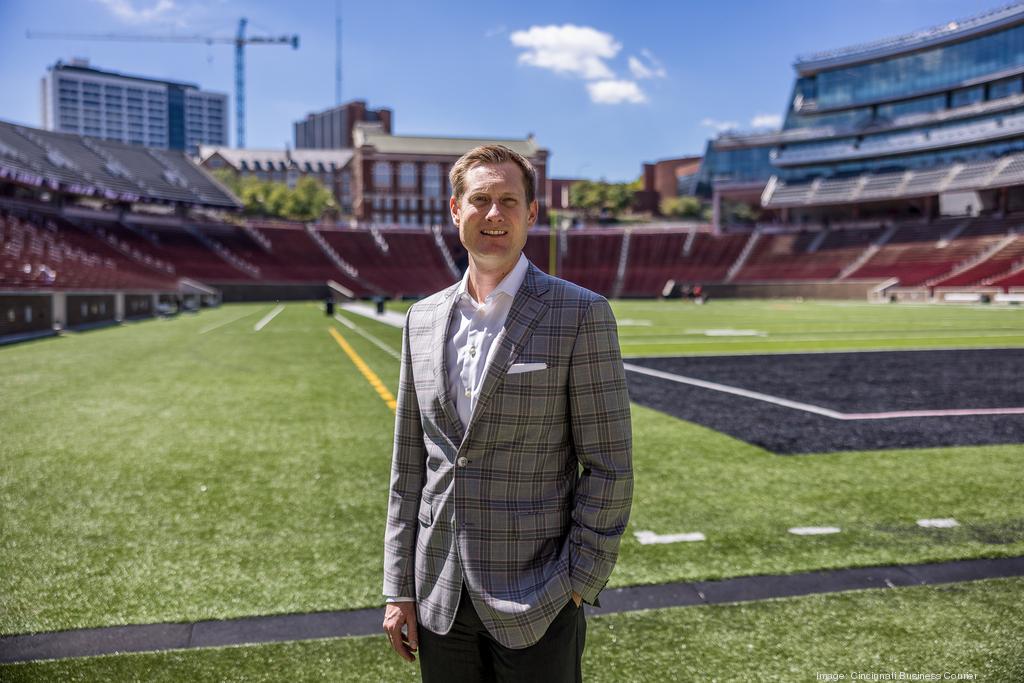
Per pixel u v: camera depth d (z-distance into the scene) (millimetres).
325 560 4160
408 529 1981
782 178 70125
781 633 3299
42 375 12328
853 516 4957
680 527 4719
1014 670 2982
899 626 3361
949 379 12320
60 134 55500
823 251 62594
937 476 6047
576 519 1793
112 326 25719
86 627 3342
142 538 4516
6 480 5844
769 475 6066
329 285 57219
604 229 70750
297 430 7910
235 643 3205
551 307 1818
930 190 59719
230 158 105250
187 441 7328
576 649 1842
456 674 1885
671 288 60094
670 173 111500
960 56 61406
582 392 1790
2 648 3146
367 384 11500
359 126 89125
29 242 35594
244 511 5055
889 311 38750
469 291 1938
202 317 32688
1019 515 4980
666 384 11797
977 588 3771
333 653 3127
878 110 67812
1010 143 58281
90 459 6559
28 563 4102
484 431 1792
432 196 82188
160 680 2910
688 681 2896
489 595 1760
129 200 54531
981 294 47375
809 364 14672
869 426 8242
